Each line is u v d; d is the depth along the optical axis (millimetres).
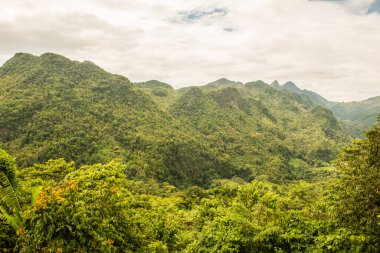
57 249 8758
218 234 11578
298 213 13250
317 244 10344
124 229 12406
